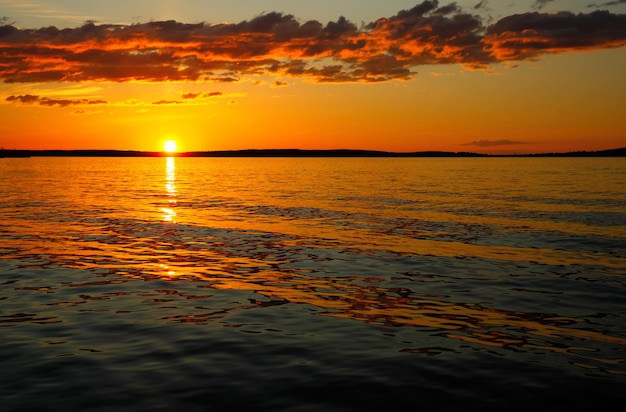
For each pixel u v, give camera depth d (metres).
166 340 12.21
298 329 13.12
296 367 10.59
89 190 71.38
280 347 11.78
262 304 15.54
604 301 15.95
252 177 117.12
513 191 67.50
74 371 10.30
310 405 8.89
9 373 10.19
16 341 12.07
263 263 21.97
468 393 9.40
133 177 116.69
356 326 13.41
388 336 12.60
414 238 28.83
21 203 50.72
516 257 23.28
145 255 23.77
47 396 9.17
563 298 16.31
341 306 15.35
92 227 33.53
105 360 10.91
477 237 29.22
